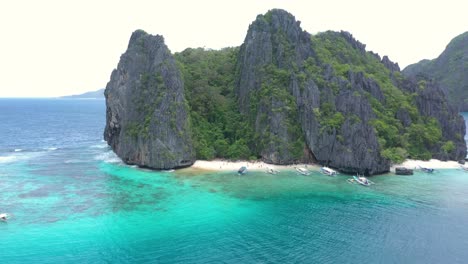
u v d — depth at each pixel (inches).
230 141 4562.0
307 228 2479.1
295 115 4298.7
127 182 3462.1
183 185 3378.4
